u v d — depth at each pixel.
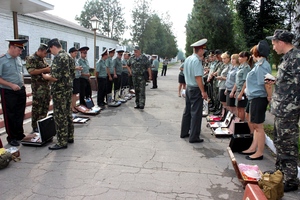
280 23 7.95
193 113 4.66
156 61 13.25
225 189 3.05
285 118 2.92
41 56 4.90
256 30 8.33
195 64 4.49
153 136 5.09
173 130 5.56
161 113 7.28
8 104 4.39
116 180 3.23
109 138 4.91
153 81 13.35
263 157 4.05
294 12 5.11
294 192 3.02
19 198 2.80
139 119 6.51
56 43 4.07
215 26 12.51
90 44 19.41
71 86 4.35
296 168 3.02
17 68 4.46
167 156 4.05
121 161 3.82
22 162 3.75
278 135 3.02
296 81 2.81
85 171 3.47
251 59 4.91
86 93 7.52
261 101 3.63
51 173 3.40
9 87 4.37
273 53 7.71
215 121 5.92
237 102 4.97
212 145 4.61
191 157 4.03
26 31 12.15
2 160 3.46
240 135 4.23
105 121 6.24
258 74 3.56
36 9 7.01
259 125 3.83
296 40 4.84
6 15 10.81
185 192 2.97
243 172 3.17
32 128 5.38
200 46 4.53
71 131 4.53
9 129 4.45
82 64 7.14
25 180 3.21
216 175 3.41
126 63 10.78
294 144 2.98
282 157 3.03
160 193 2.94
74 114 6.47
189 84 4.68
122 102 8.97
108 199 2.80
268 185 2.76
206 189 3.05
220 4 12.39
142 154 4.11
